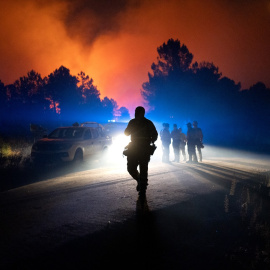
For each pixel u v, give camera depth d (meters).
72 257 3.28
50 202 5.75
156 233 4.00
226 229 4.17
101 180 8.11
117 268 3.03
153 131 5.81
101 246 3.57
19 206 5.49
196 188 6.92
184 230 4.12
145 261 3.19
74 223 4.42
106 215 4.81
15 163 11.98
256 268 3.07
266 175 8.87
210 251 3.47
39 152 11.55
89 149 12.67
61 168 11.28
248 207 5.26
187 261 3.21
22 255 3.33
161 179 8.21
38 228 4.21
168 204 5.45
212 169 10.50
